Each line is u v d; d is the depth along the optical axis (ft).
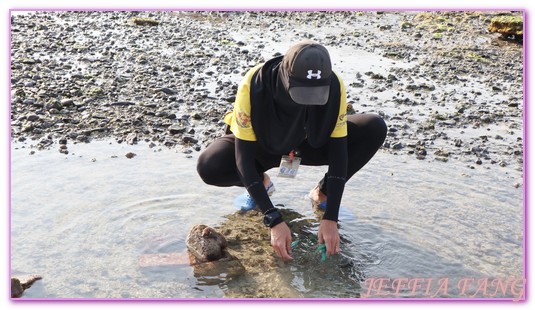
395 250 12.26
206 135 17.54
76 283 10.94
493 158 16.92
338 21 30.58
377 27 29.66
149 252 11.95
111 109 18.93
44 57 23.35
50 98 19.31
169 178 14.84
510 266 11.84
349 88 21.74
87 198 13.79
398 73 23.59
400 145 17.35
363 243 12.46
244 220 13.28
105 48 24.94
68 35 26.58
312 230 13.00
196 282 11.10
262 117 11.53
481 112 20.12
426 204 14.12
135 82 21.31
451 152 17.17
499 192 14.85
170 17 30.45
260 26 29.45
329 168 11.89
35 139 16.80
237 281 11.17
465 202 14.28
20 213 13.08
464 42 27.40
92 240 12.26
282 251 11.35
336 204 11.64
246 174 11.69
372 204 14.03
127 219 13.03
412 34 28.55
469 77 23.52
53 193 13.94
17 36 25.80
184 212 13.44
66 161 15.57
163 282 11.07
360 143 13.23
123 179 14.71
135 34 27.37
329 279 11.30
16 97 19.11
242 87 11.57
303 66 10.40
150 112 18.76
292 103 11.23
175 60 24.00
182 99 20.06
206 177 13.06
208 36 27.55
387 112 19.76
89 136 17.20
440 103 20.79
